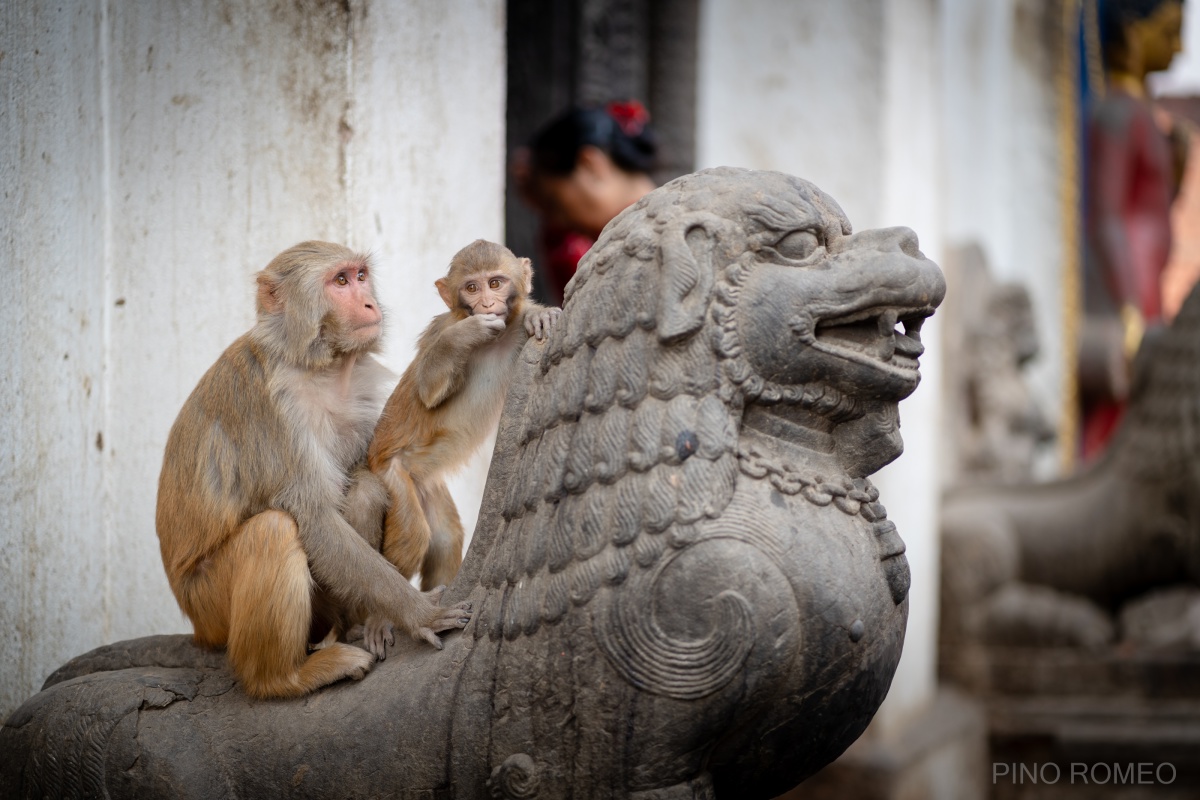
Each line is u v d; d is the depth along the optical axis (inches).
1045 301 482.0
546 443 107.5
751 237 104.5
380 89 148.9
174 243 151.8
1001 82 480.1
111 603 155.6
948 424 359.3
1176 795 289.6
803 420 106.0
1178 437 287.9
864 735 260.2
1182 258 566.3
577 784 102.4
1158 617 308.8
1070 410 468.8
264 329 120.4
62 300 148.9
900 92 275.3
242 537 115.5
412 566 124.5
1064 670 301.3
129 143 153.6
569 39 295.3
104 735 112.7
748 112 277.9
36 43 144.8
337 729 109.9
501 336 123.7
